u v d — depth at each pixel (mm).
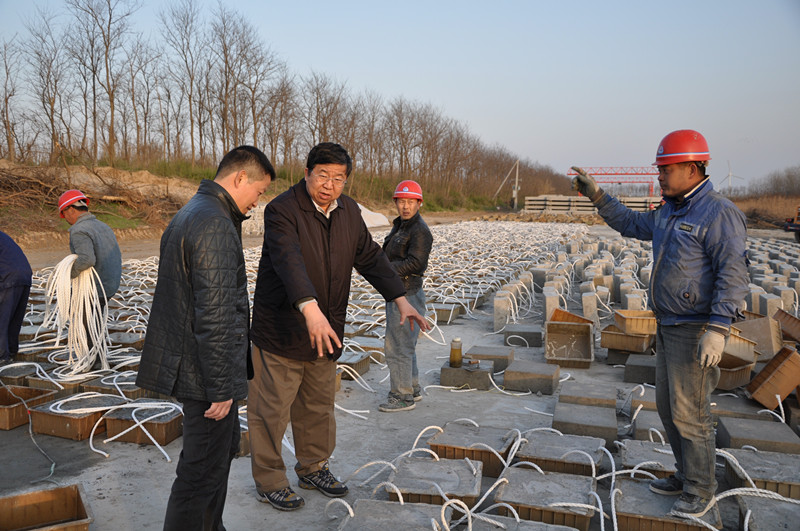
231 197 2764
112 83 29109
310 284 2996
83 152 27375
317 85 38938
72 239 5453
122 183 23922
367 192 44406
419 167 53781
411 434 4680
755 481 3500
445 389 5840
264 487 3498
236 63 33750
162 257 2627
